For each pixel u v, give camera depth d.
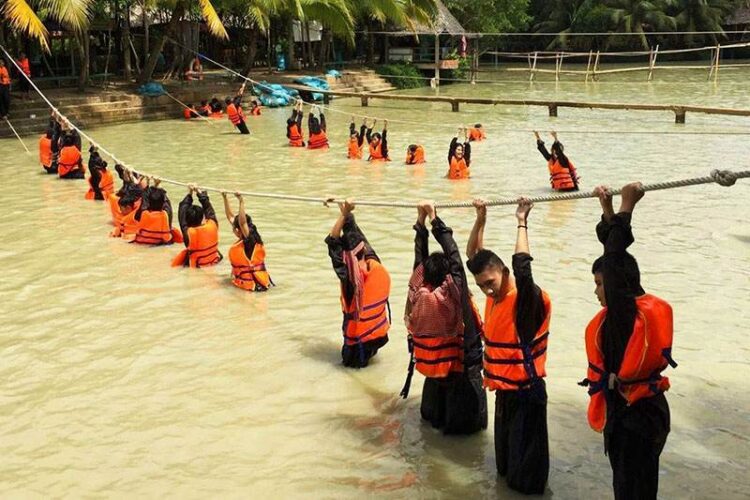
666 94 32.72
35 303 8.55
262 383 6.57
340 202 6.54
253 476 5.20
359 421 5.90
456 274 5.38
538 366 4.72
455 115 27.11
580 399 6.14
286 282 9.12
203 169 17.05
